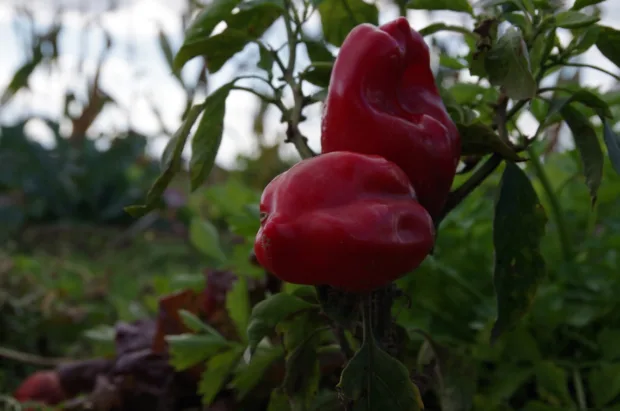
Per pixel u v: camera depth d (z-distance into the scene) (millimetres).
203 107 559
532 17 556
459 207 812
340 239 446
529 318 755
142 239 2443
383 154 482
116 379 786
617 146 550
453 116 583
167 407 772
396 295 518
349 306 487
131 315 1194
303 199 456
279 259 454
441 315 771
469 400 619
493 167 543
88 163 2945
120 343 830
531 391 784
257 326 526
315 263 454
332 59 618
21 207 2736
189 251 2252
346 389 487
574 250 808
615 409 693
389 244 450
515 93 513
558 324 764
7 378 1101
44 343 1253
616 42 555
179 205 2758
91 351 1211
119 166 2963
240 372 679
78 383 861
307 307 535
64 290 1398
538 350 724
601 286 757
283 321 542
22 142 2883
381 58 482
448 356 633
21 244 2422
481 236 811
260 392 721
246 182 2691
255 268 804
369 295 490
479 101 627
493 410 713
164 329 785
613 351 729
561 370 702
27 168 2867
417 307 770
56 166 2914
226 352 678
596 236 827
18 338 1200
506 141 554
